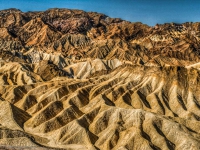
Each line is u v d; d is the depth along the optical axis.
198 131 137.50
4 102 160.75
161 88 178.38
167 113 162.88
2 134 128.75
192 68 185.38
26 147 118.06
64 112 153.50
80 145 130.75
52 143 132.75
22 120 154.50
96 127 140.88
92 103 164.75
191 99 170.88
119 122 139.38
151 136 129.88
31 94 181.50
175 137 129.00
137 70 199.75
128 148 122.62
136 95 173.00
